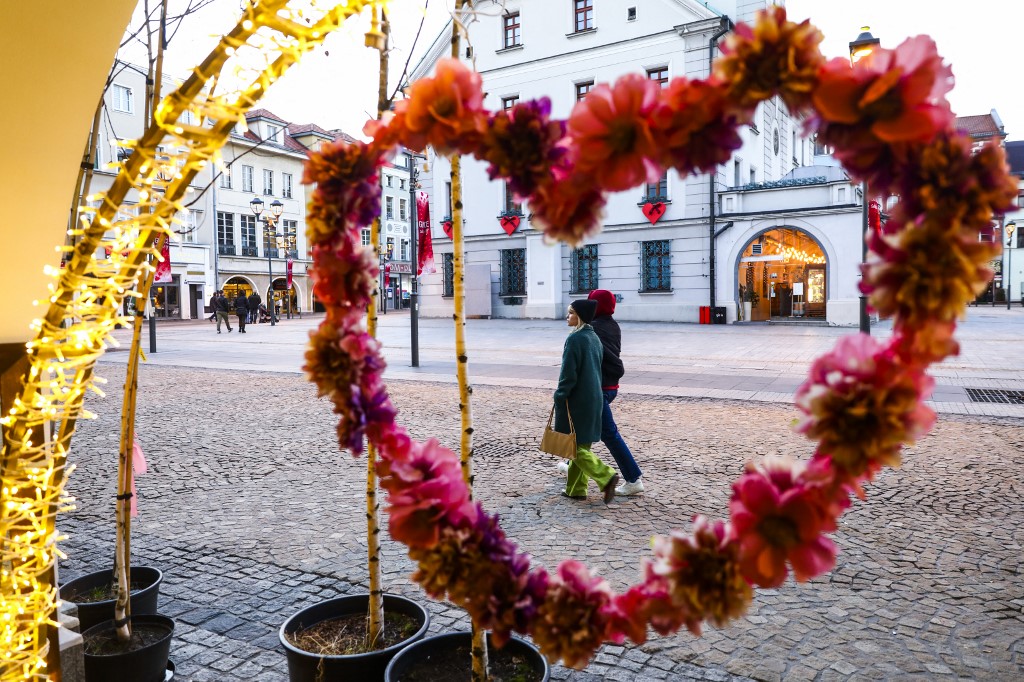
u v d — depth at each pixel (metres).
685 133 1.06
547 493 5.49
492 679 2.13
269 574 3.99
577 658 1.30
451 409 9.24
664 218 26.88
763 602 3.54
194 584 3.86
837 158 1.05
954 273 0.92
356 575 3.96
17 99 1.62
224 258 44.78
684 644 3.13
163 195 1.80
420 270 14.14
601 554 4.20
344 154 1.45
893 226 1.00
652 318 27.47
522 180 1.23
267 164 47.50
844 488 1.08
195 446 7.35
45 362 1.82
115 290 1.79
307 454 7.00
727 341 18.31
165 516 5.06
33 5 1.52
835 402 1.00
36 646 1.97
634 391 10.39
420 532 1.37
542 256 29.33
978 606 3.47
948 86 0.96
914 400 0.97
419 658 2.26
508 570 1.35
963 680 2.81
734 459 6.49
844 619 3.35
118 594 2.63
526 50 29.44
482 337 21.09
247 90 1.52
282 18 1.45
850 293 23.44
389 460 1.40
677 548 1.18
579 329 5.11
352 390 1.38
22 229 1.77
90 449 7.22
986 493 5.31
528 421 8.43
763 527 1.10
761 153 31.66
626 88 1.08
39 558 1.95
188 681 2.88
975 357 13.91
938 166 0.94
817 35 0.98
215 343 21.44
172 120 1.54
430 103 1.27
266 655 3.09
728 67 1.01
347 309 1.47
